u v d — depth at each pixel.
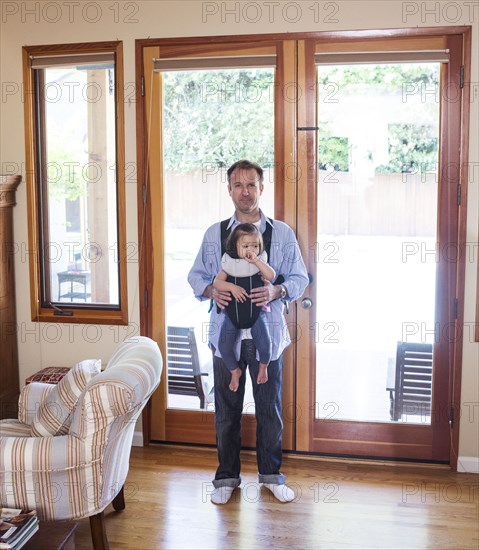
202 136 3.76
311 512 3.23
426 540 2.98
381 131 3.60
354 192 3.65
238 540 2.97
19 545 2.33
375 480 3.58
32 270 4.03
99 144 3.93
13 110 3.94
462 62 3.49
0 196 3.83
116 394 2.53
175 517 3.18
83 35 3.81
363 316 3.72
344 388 3.79
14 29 3.88
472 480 3.59
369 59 3.53
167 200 3.84
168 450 3.95
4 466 2.56
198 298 3.46
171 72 3.75
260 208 3.73
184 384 3.96
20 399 3.22
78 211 4.00
